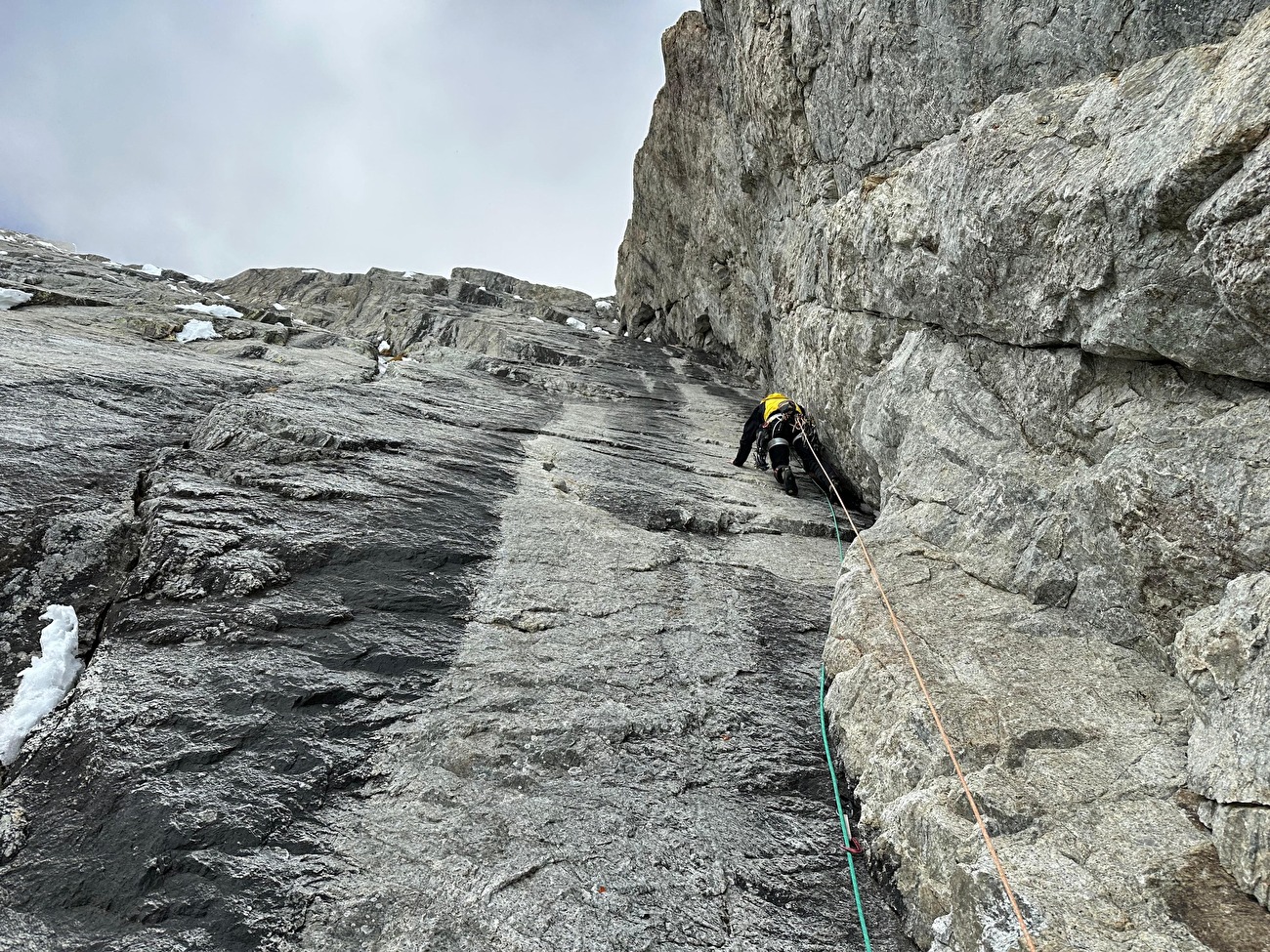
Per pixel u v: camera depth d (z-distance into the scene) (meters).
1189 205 3.32
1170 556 3.44
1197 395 3.72
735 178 13.68
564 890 3.03
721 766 3.88
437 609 4.83
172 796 3.22
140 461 5.80
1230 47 3.31
